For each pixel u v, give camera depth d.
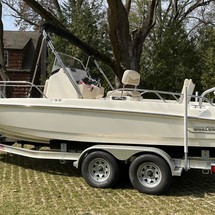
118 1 10.47
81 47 7.46
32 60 25.34
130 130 5.77
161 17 20.03
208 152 5.70
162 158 5.41
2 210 4.71
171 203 5.11
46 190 5.60
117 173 5.66
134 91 6.45
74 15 18.19
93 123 5.93
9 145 7.13
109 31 10.70
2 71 12.54
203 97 5.68
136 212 4.71
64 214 4.60
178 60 17.58
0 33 12.54
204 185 6.13
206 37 18.70
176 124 5.59
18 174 6.56
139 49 12.55
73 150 6.30
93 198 5.26
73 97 6.38
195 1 22.00
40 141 6.71
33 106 6.26
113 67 11.41
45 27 6.57
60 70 6.52
